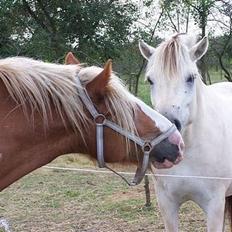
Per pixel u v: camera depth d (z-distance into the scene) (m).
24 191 6.89
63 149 2.34
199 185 3.73
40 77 2.28
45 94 2.27
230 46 12.80
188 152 3.69
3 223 5.29
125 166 2.43
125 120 2.31
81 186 7.14
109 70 2.25
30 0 11.88
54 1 11.89
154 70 3.59
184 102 3.50
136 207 6.11
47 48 10.99
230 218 4.58
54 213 5.95
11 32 11.56
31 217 5.80
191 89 3.57
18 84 2.25
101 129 2.29
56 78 2.29
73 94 2.29
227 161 3.85
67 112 2.28
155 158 2.40
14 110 2.25
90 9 11.84
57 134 2.31
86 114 2.30
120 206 6.16
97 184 7.25
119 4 12.52
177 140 2.40
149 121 2.36
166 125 2.39
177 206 3.90
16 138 2.25
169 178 3.74
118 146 2.32
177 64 3.54
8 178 2.28
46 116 2.28
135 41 12.35
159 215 5.83
